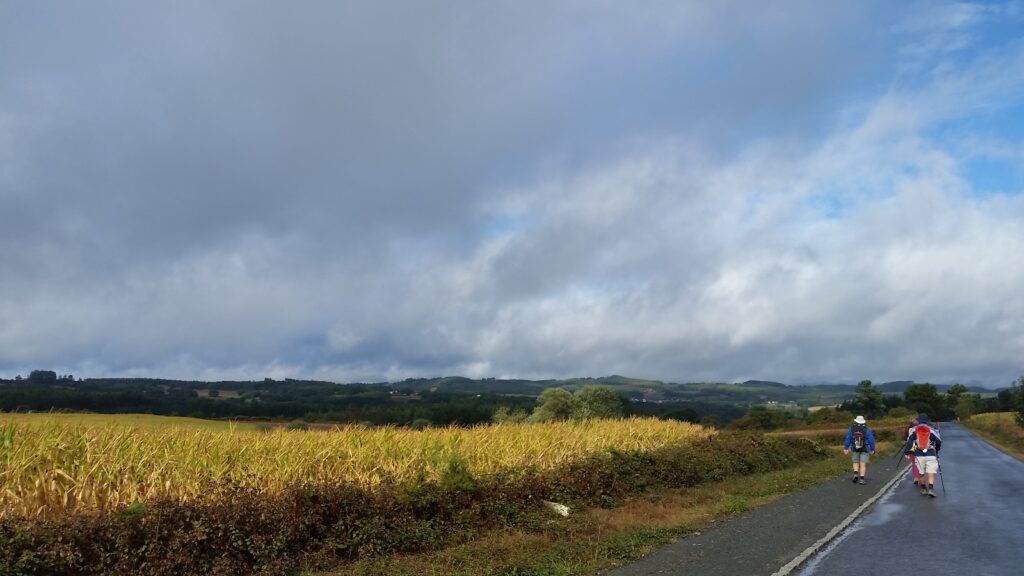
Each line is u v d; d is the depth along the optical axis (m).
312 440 14.27
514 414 51.12
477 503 13.25
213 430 13.84
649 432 26.06
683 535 12.01
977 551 10.28
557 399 55.91
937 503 16.05
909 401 138.88
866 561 9.60
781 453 28.39
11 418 12.49
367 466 13.87
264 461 12.70
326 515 11.02
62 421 12.77
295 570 9.90
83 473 10.51
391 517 11.70
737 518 13.74
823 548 10.52
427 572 9.66
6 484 9.87
